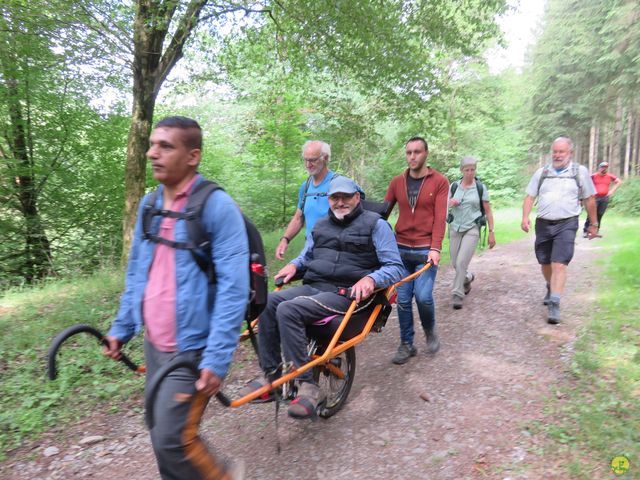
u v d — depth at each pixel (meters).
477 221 5.95
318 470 3.00
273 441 3.35
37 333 5.09
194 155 2.15
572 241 5.30
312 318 3.13
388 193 4.68
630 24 18.23
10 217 10.52
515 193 24.95
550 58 25.16
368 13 9.00
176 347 2.12
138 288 2.17
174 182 2.15
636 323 5.01
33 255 10.80
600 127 26.09
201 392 2.04
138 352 4.73
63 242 11.32
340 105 12.78
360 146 14.88
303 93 12.46
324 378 4.02
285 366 3.18
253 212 14.50
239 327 2.06
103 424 3.62
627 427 3.13
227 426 3.58
